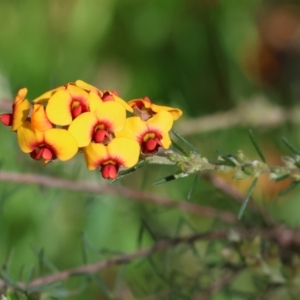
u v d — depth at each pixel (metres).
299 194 0.60
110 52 0.69
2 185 0.57
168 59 0.68
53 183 0.45
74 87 0.36
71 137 0.36
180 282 0.46
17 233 0.60
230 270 0.44
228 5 0.69
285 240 0.44
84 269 0.43
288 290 0.43
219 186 0.46
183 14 0.69
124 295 0.46
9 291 0.39
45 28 0.68
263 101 0.55
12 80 0.65
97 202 0.48
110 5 0.68
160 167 0.50
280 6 0.72
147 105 0.37
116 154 0.36
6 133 0.53
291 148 0.38
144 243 0.59
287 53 0.69
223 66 0.67
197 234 0.44
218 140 0.56
